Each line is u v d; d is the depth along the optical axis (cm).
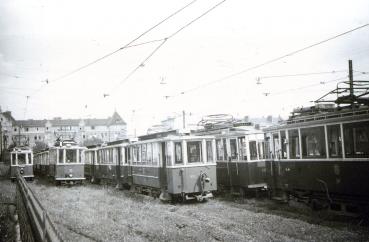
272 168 1593
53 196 2127
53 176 2980
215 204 1627
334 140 1236
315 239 983
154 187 1891
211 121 2359
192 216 1375
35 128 10581
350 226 1138
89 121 11212
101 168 2950
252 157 1794
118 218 1363
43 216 605
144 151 2009
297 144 1433
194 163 1697
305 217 1290
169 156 1689
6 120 8894
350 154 1169
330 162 1252
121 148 2466
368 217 1147
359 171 1137
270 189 1653
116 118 11394
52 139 10712
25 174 3397
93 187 2752
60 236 452
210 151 1742
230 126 2009
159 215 1401
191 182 1680
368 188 1105
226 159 1945
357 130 1144
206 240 1000
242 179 1808
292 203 1492
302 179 1398
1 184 3116
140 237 1073
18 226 1326
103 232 1138
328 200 1299
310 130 1352
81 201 1888
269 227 1133
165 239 1028
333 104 1508
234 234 1055
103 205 1708
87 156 3416
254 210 1465
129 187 2516
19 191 1473
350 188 1170
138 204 1697
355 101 1291
